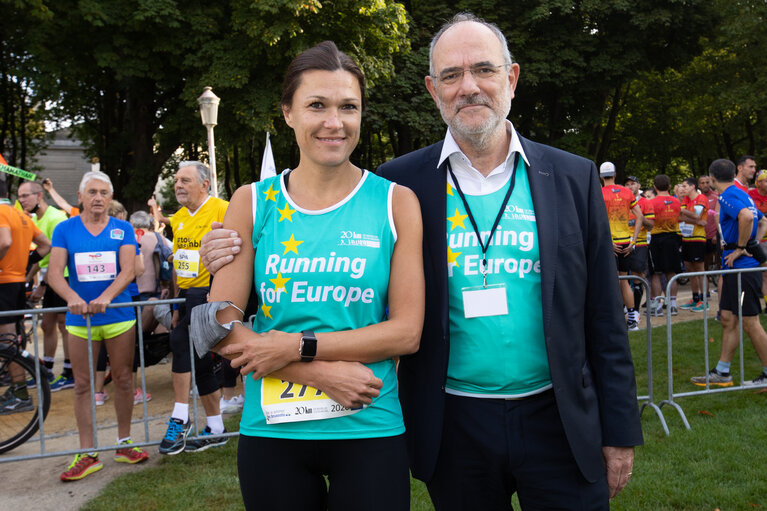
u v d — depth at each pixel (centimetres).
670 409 470
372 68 1361
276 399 152
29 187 666
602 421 178
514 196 180
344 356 149
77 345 397
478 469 181
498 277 176
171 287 670
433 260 177
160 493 354
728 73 2075
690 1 1664
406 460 156
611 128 2136
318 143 154
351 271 153
